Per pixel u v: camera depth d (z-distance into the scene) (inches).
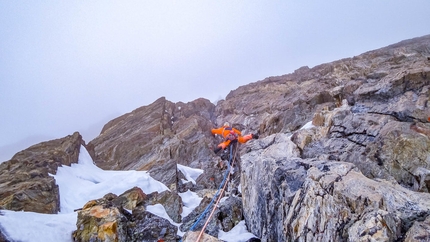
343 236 166.7
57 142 528.4
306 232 199.0
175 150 743.1
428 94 335.0
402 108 328.8
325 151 328.8
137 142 837.8
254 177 320.8
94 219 251.3
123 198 323.9
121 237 252.2
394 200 170.1
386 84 397.7
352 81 560.7
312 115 603.2
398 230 149.1
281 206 246.1
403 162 252.5
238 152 592.4
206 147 745.6
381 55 925.2
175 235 284.2
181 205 383.2
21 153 462.0
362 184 189.3
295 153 324.5
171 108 1144.8
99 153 852.6
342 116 380.5
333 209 185.2
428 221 145.3
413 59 735.1
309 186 218.5
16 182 339.3
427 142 252.7
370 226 146.5
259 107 878.4
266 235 262.4
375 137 300.8
